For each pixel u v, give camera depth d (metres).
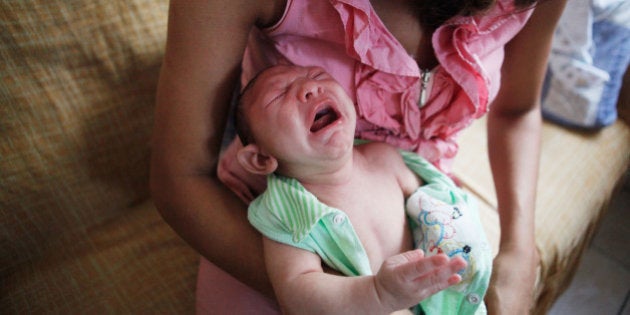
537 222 0.93
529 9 0.61
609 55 1.11
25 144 0.73
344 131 0.57
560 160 1.07
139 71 0.83
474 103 0.62
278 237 0.55
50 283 0.77
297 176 0.61
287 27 0.56
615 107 1.15
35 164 0.74
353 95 0.63
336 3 0.52
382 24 0.55
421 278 0.42
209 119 0.54
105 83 0.80
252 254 0.56
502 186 0.75
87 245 0.83
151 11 0.82
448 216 0.61
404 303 0.44
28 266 0.78
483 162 1.06
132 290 0.77
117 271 0.79
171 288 0.78
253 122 0.58
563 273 1.02
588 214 1.02
